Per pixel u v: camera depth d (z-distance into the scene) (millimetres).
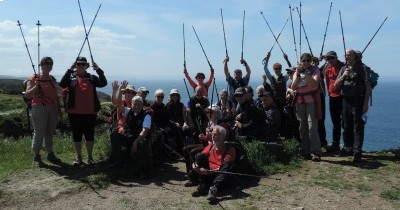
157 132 9211
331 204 6816
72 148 11047
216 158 7727
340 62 9922
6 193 7594
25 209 7020
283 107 10602
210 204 6969
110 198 7391
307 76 9070
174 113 10438
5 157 10102
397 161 9008
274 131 9812
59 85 8984
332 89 9625
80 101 8984
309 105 9094
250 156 8633
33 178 8414
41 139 9195
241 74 11328
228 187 7680
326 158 9414
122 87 9328
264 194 7316
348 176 8086
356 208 6645
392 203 6801
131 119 8984
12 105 14172
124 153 9062
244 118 9617
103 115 13750
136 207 6953
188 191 7695
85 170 8906
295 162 9008
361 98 8797
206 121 9789
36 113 9070
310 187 7574
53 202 7262
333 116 10078
